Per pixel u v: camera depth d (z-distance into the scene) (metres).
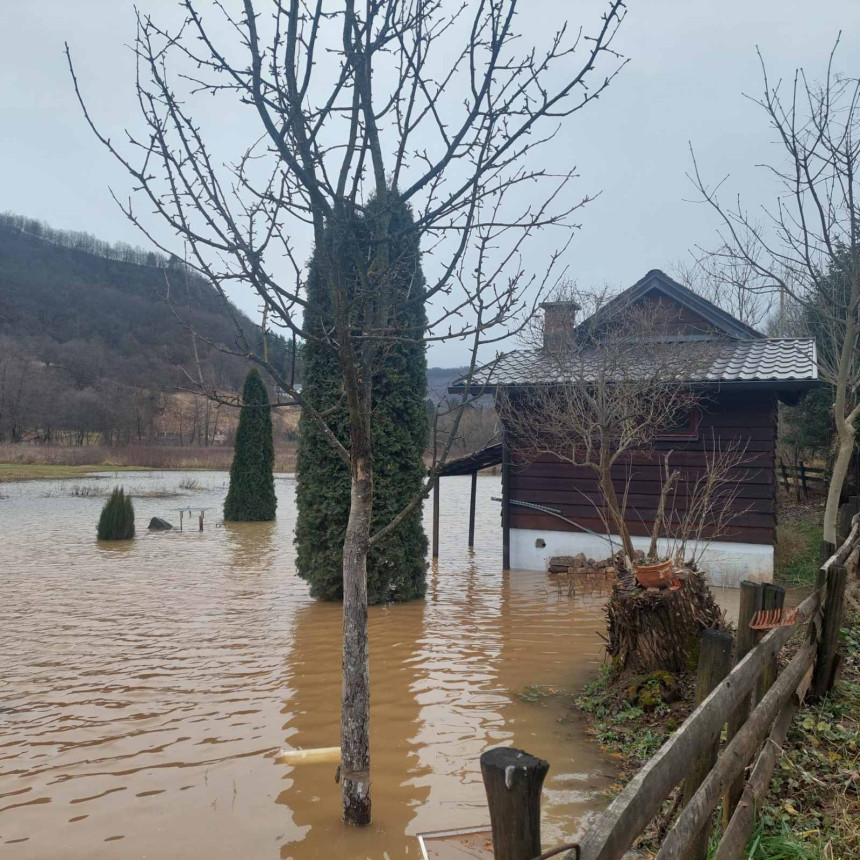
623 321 12.24
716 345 13.11
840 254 8.90
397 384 10.30
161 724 5.50
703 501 9.43
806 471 20.45
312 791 4.43
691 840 2.40
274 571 12.53
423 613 9.48
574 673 6.82
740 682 3.18
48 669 6.88
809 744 4.47
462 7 3.79
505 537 13.30
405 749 5.09
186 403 73.81
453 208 3.76
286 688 6.33
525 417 12.75
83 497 28.25
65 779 4.57
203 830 3.96
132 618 8.97
